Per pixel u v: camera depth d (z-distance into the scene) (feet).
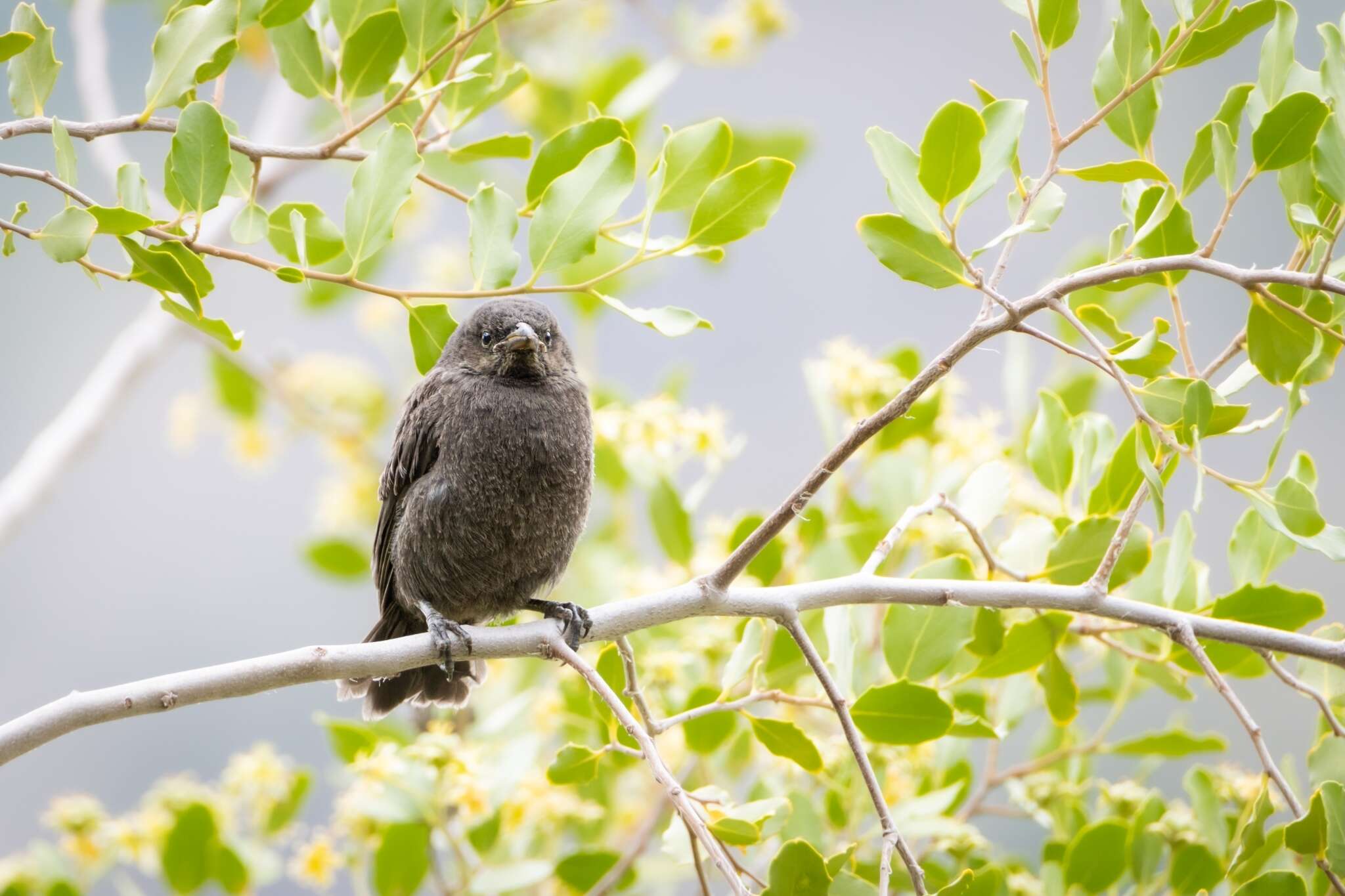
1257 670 31.78
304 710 87.92
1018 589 27.30
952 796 32.99
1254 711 66.39
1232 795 32.71
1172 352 25.21
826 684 25.52
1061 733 37.19
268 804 36.88
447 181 44.70
